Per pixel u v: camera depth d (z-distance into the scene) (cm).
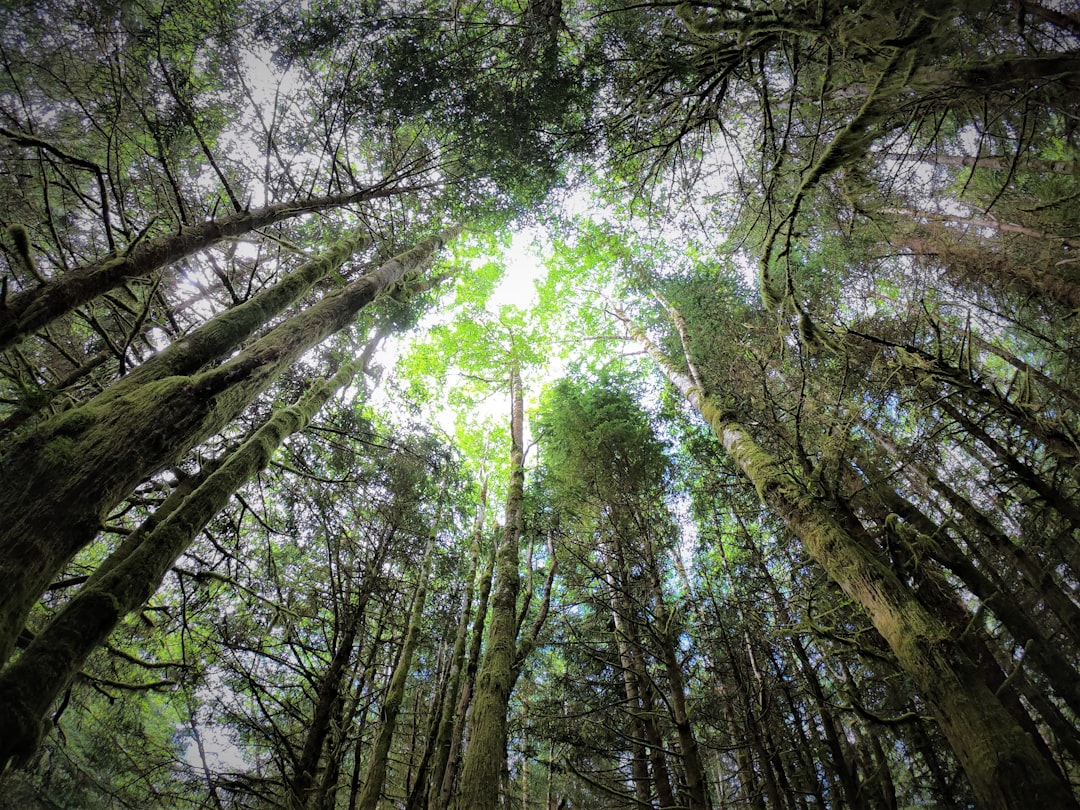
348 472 785
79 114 525
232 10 527
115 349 409
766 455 550
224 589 652
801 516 454
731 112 642
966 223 718
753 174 623
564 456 932
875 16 279
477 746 468
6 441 331
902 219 728
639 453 908
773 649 684
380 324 920
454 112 595
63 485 246
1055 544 552
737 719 698
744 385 770
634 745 766
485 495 1241
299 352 455
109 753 741
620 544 763
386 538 818
